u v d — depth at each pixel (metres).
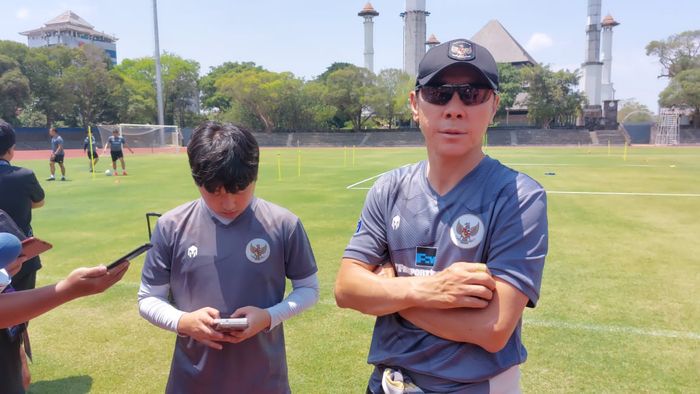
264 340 2.24
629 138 52.44
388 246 1.90
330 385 3.50
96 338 4.32
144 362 3.89
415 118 1.92
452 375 1.64
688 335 4.25
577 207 10.87
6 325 1.80
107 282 1.82
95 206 11.42
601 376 3.57
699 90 48.09
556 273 6.03
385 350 1.81
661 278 5.84
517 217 1.66
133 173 19.56
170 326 2.07
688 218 9.57
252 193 2.24
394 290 1.73
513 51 75.06
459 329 1.62
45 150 45.56
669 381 3.50
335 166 23.42
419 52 69.00
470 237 1.71
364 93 58.19
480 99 1.70
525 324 4.47
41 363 3.86
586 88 66.56
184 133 59.53
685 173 18.41
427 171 1.88
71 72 52.50
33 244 2.02
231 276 2.18
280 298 2.32
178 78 61.94
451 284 1.61
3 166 3.62
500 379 1.66
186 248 2.19
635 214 10.01
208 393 2.19
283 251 2.30
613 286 5.54
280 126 62.03
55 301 1.78
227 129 2.06
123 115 57.00
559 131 54.62
